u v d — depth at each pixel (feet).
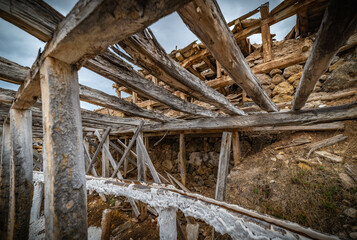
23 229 5.66
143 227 11.52
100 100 5.81
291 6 12.32
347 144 7.56
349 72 10.69
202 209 4.50
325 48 2.56
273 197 7.66
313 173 7.43
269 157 9.98
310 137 9.26
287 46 13.66
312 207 6.42
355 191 5.98
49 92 2.66
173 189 5.88
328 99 10.86
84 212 2.94
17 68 4.11
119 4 1.52
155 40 2.95
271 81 14.42
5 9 2.01
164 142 20.25
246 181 9.31
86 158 18.57
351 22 1.84
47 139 2.67
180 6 1.59
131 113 7.41
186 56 17.89
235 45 2.75
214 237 8.19
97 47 2.41
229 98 17.84
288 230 3.14
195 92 4.59
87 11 1.73
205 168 15.84
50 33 2.45
